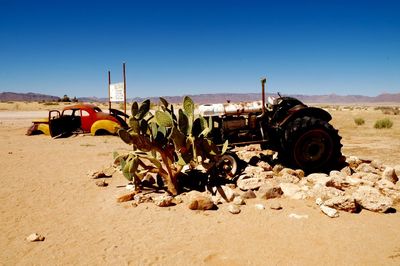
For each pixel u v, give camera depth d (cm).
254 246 356
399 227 395
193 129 533
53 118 1396
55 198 532
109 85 1384
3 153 939
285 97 712
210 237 379
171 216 443
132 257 340
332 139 650
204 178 588
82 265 327
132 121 497
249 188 530
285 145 647
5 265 330
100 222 432
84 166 763
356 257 329
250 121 683
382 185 536
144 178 596
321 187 502
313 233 382
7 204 504
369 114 2956
